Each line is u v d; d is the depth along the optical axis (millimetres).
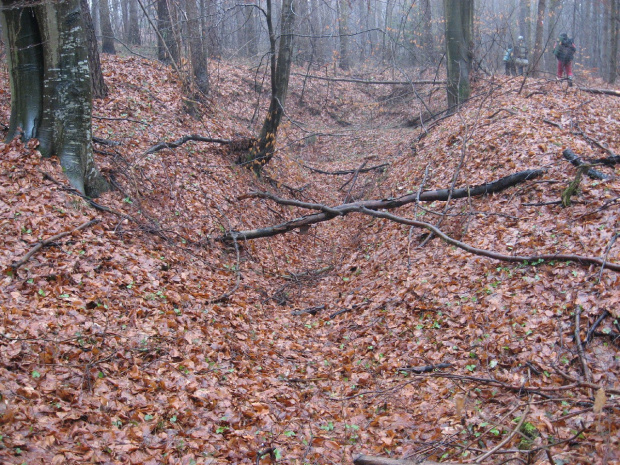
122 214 9453
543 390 5387
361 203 11039
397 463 4566
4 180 8312
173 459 4527
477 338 6781
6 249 6980
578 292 6703
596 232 7719
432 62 26891
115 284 7211
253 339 7711
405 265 9578
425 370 6605
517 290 7312
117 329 6336
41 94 9258
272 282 10734
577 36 43281
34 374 4977
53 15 8883
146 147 12641
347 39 28781
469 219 9859
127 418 4898
